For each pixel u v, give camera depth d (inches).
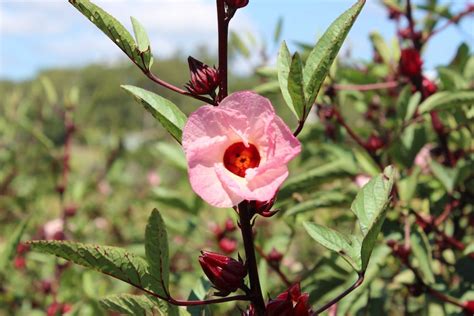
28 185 77.2
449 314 32.8
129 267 20.7
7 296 54.2
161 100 21.7
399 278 36.0
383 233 33.2
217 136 19.3
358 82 43.6
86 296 43.4
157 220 20.0
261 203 20.7
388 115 48.9
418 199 40.7
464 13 42.3
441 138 39.1
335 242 22.5
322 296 33.8
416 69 38.4
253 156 19.4
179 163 40.6
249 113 19.2
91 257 20.5
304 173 34.6
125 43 21.5
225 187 19.0
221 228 42.7
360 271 21.6
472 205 40.2
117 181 75.0
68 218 61.2
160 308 21.6
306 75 21.0
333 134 42.3
